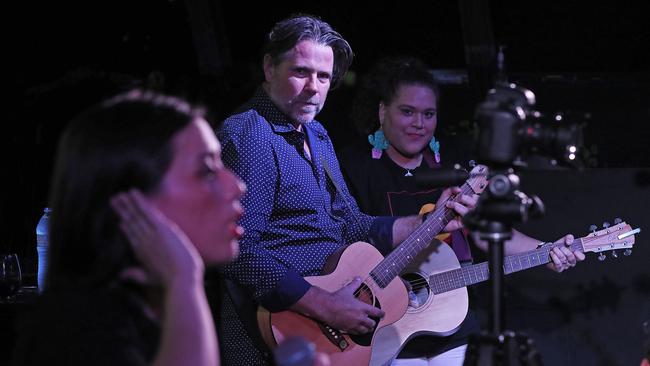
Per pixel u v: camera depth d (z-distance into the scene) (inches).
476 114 92.0
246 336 147.9
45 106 233.6
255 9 254.8
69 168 67.0
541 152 92.1
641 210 189.0
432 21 248.7
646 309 188.2
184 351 63.7
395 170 169.9
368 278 150.0
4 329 166.7
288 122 150.9
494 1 238.7
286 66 148.6
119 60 244.4
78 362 62.8
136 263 67.9
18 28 235.6
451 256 161.2
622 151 223.9
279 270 142.3
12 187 226.2
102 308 65.1
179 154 68.7
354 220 159.5
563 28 241.0
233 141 144.6
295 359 64.8
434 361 160.9
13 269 176.6
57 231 67.2
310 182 149.6
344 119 230.7
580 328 191.5
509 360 90.4
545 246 164.1
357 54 253.3
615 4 237.6
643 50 238.7
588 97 232.1
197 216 69.6
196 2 242.1
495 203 90.2
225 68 246.4
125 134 67.4
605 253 190.2
